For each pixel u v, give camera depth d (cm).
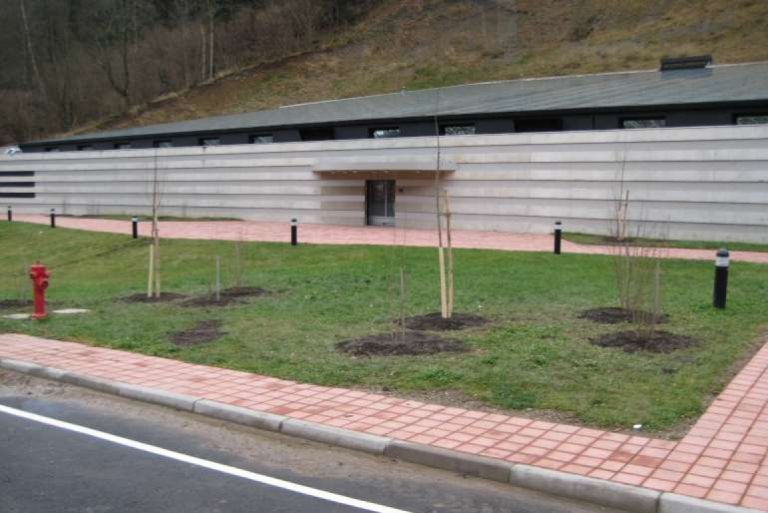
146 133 4019
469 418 697
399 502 537
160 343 1052
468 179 2959
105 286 1827
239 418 731
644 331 988
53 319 1274
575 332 1023
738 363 863
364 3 7125
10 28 7150
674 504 503
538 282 1496
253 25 7019
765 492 515
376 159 3091
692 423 667
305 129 3434
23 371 956
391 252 2116
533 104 2906
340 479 585
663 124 2630
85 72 7038
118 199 4116
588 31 5684
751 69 3100
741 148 2427
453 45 6078
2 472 607
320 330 1093
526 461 583
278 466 617
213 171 3722
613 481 539
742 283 1445
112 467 618
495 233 2816
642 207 2602
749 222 2428
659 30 5153
